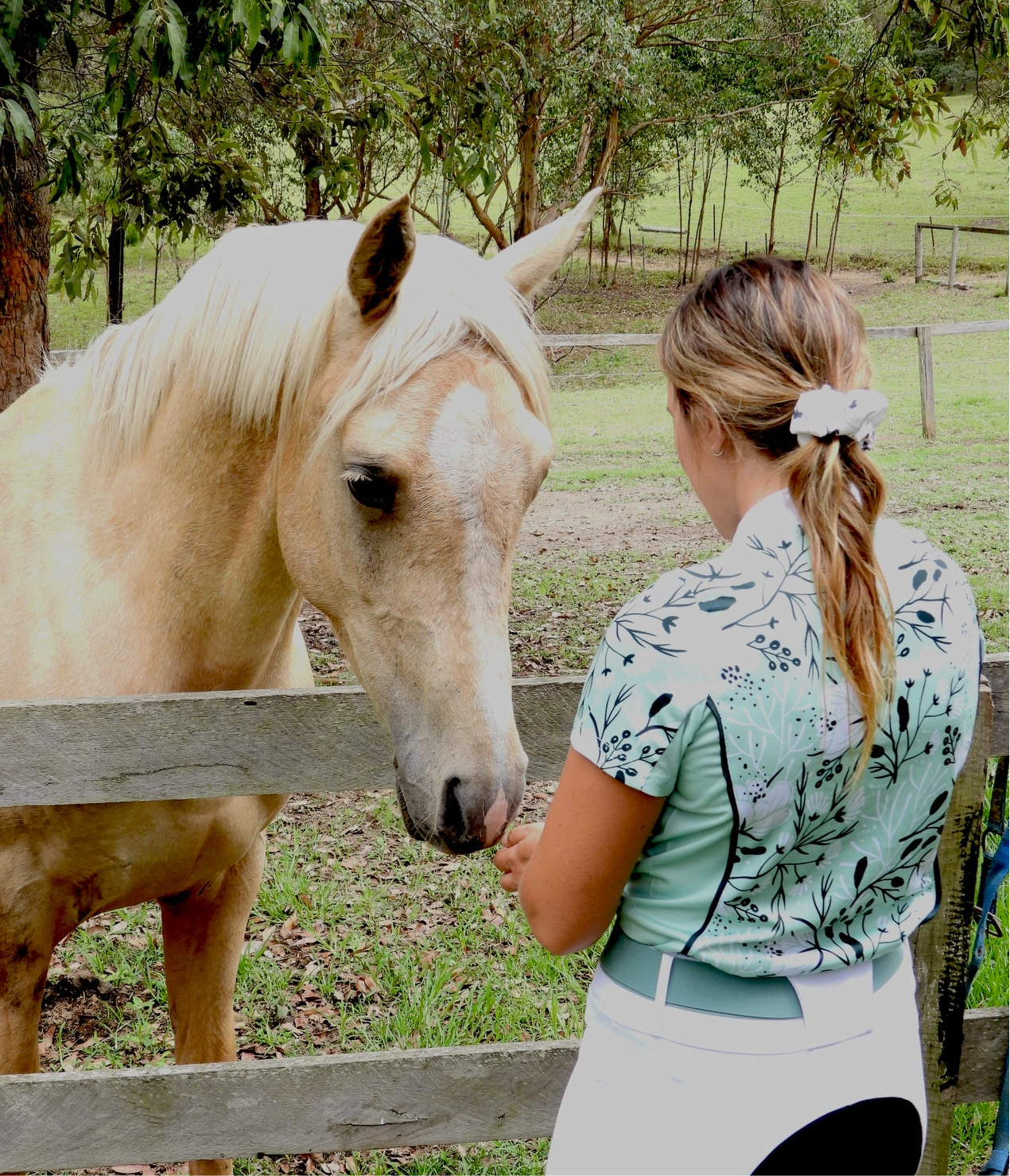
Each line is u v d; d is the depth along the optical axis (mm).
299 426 1724
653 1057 1099
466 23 7113
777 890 1069
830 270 24422
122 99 4602
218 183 6418
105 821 1920
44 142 5012
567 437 11727
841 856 1082
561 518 8492
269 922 3410
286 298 1754
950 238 26875
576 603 6336
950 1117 1818
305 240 1845
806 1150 1074
